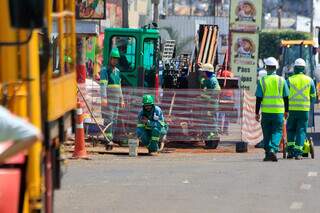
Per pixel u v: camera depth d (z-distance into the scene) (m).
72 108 21.44
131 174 32.62
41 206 15.95
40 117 16.17
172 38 113.19
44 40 16.59
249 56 83.62
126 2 69.06
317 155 43.47
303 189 28.58
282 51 62.28
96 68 78.38
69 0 20.61
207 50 52.94
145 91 45.97
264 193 27.55
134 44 48.81
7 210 15.34
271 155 38.44
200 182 30.16
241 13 83.94
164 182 30.19
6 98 15.35
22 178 15.62
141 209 24.41
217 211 24.11
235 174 32.59
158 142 42.41
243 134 47.25
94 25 51.62
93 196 26.83
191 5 175.88
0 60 15.05
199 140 46.44
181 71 52.72
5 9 14.99
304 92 40.94
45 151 16.77
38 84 15.90
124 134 45.31
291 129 41.22
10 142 14.39
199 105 46.50
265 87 38.25
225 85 51.22
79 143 38.78
